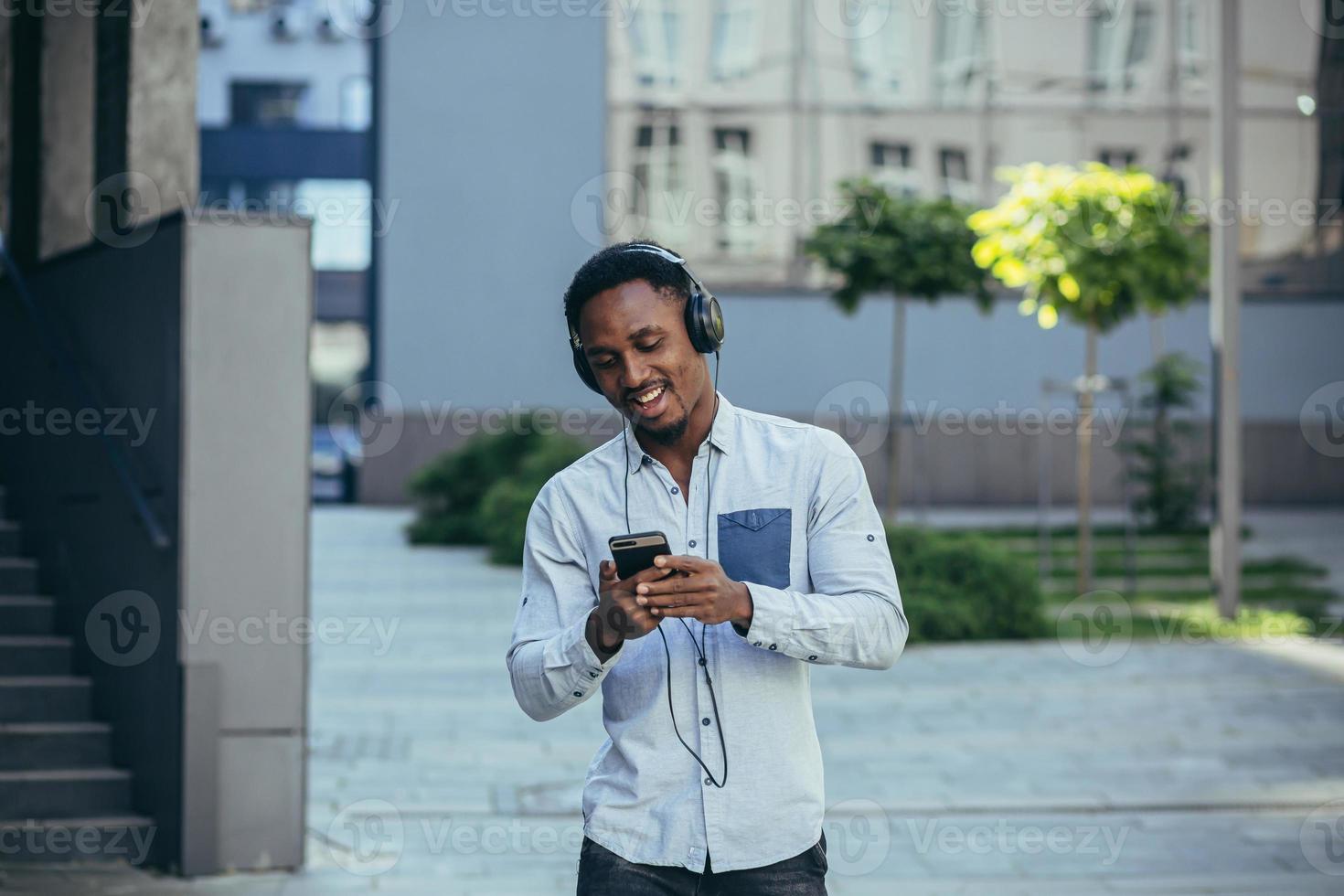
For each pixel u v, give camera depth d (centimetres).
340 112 2514
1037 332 2333
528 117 2288
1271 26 2300
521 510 1720
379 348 2289
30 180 939
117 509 702
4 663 764
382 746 875
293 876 623
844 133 2302
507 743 884
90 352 752
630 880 259
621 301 255
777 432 271
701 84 2298
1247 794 770
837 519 264
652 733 261
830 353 2316
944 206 1625
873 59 2306
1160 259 1299
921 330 2323
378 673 1098
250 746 626
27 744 698
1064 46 2302
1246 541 1880
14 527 869
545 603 270
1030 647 1216
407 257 2284
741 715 259
